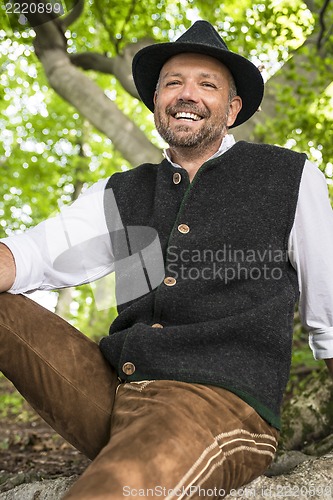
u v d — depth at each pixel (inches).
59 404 101.6
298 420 159.0
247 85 114.7
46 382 101.7
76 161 655.1
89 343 105.9
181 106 107.7
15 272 105.3
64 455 197.6
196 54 109.8
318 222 102.2
